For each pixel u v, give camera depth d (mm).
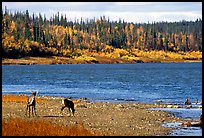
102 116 58250
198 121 54000
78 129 43688
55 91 115188
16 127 41344
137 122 53312
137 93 109812
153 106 75375
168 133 45656
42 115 56656
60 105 71000
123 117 57625
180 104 80188
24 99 79750
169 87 132125
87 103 78438
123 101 87312
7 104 69625
